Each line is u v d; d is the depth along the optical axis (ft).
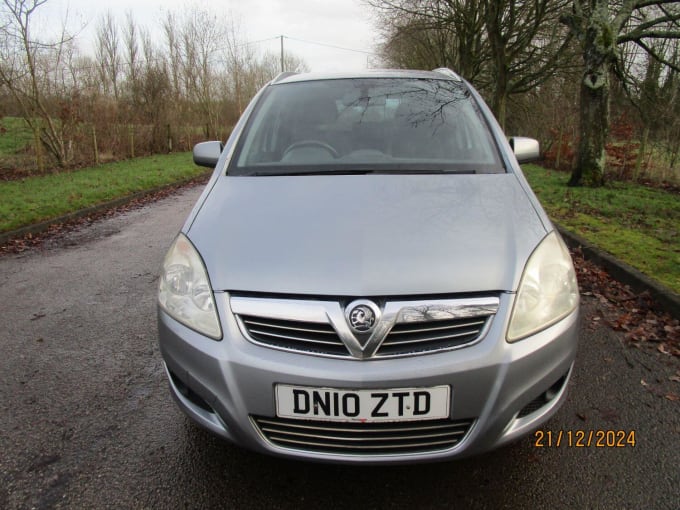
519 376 5.88
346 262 6.10
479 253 6.26
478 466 7.21
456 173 8.45
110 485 6.96
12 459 7.54
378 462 5.84
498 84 49.44
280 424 5.94
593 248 17.31
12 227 23.67
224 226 7.02
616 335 11.64
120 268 17.81
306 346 5.86
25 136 49.65
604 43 31.01
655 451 7.53
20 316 13.39
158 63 72.90
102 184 37.91
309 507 6.49
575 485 6.84
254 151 9.37
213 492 6.78
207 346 6.08
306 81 11.23
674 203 26.94
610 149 39.45
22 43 42.78
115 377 10.00
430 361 5.70
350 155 9.02
